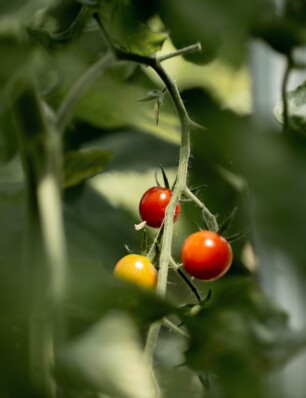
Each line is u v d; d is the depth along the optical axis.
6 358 0.50
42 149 0.57
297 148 0.44
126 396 0.48
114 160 1.12
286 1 0.50
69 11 0.76
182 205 1.14
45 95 0.69
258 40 0.50
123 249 1.21
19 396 0.51
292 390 0.55
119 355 0.49
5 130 0.67
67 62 0.58
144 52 0.67
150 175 1.13
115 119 0.75
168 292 0.92
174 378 0.64
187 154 0.75
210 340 0.57
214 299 0.61
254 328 0.58
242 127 0.45
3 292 0.48
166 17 0.55
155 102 0.71
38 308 0.49
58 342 0.50
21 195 0.69
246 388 0.56
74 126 1.03
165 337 0.77
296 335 0.57
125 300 0.53
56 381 0.50
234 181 1.01
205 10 0.48
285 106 0.58
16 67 0.53
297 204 0.42
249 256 1.10
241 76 0.79
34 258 0.52
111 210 1.22
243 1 0.48
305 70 0.58
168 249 0.74
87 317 0.52
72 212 1.20
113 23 0.66
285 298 0.74
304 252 0.41
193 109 0.48
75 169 0.78
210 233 0.76
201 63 0.67
